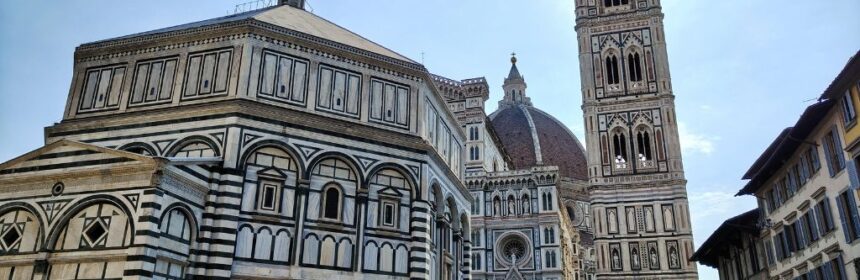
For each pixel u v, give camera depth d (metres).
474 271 101.56
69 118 42.88
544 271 98.38
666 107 88.62
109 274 31.95
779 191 47.19
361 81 44.56
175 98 41.16
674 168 85.12
